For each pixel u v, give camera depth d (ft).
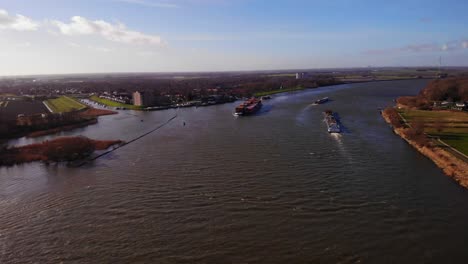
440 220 194.90
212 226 192.44
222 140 391.45
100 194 242.37
